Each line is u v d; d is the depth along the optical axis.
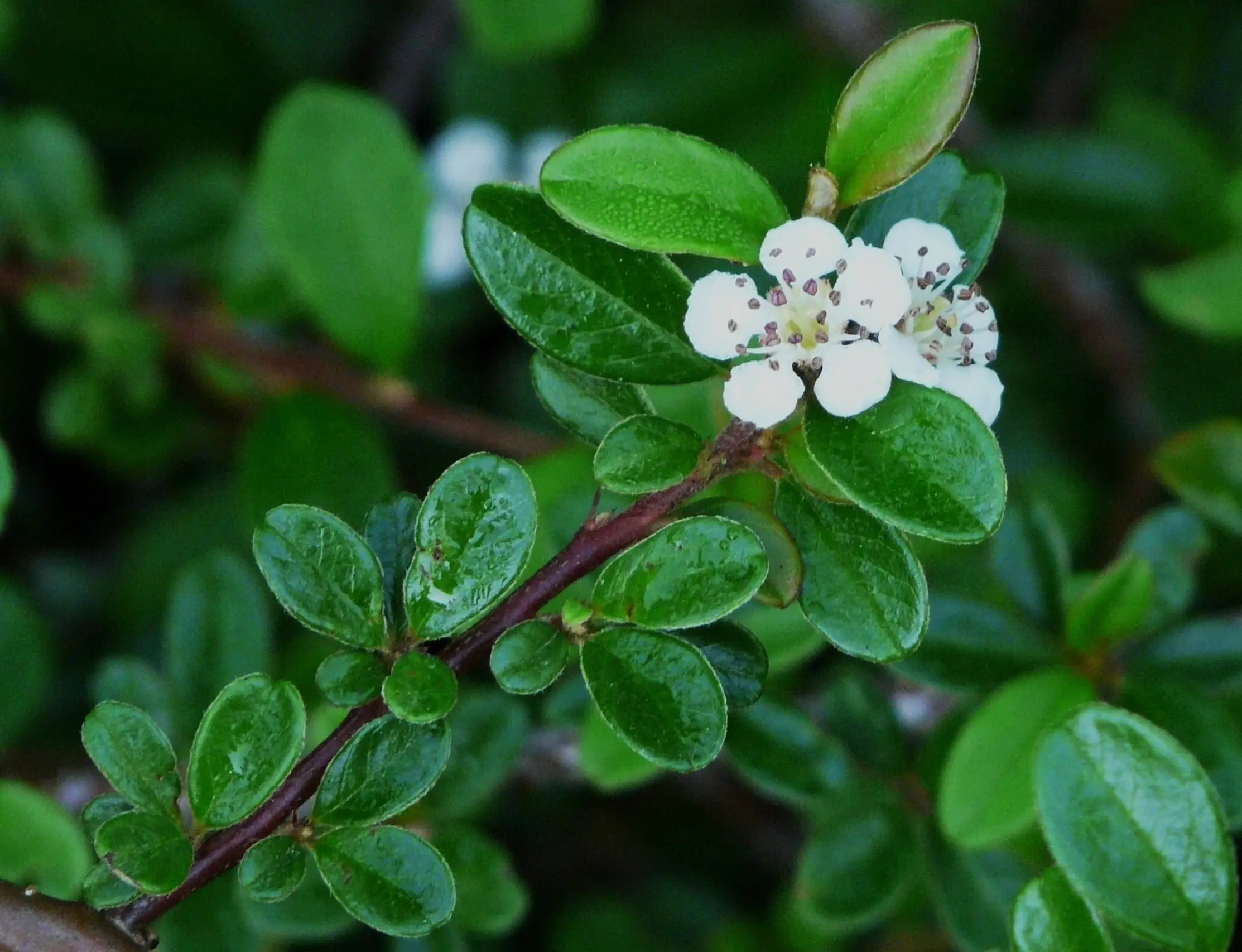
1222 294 0.22
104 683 0.20
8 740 0.22
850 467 0.16
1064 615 0.19
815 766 0.19
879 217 0.18
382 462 0.22
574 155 0.17
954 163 0.18
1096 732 0.17
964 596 0.19
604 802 0.25
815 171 0.17
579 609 0.17
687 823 0.26
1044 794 0.17
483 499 0.17
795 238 0.17
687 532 0.17
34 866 0.18
